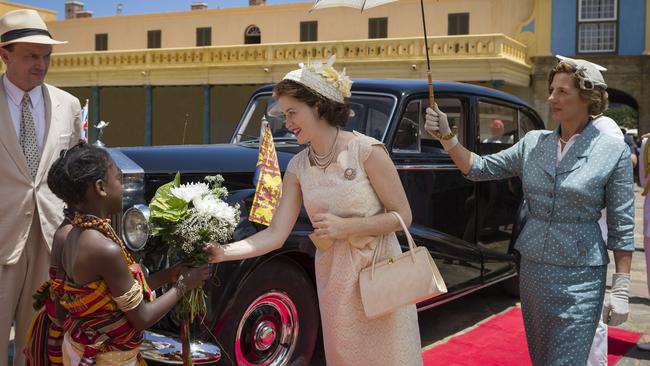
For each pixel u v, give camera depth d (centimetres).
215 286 332
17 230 314
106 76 2355
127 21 3033
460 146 303
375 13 2545
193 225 241
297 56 2105
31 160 321
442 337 500
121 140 2642
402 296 233
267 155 372
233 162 416
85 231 225
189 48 2244
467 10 2341
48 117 327
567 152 275
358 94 478
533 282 279
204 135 2252
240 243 255
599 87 271
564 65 275
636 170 1841
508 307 597
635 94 2020
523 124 611
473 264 509
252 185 404
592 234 272
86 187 225
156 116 2578
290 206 263
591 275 271
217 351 323
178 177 255
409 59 1953
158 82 2292
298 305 376
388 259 240
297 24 2702
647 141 516
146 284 242
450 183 502
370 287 237
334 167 243
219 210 244
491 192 548
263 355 363
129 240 338
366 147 240
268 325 361
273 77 2144
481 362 437
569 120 276
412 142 475
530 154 287
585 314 269
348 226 236
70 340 230
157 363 341
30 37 308
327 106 239
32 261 326
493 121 559
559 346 270
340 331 247
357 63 2011
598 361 348
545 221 277
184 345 262
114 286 223
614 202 270
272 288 360
